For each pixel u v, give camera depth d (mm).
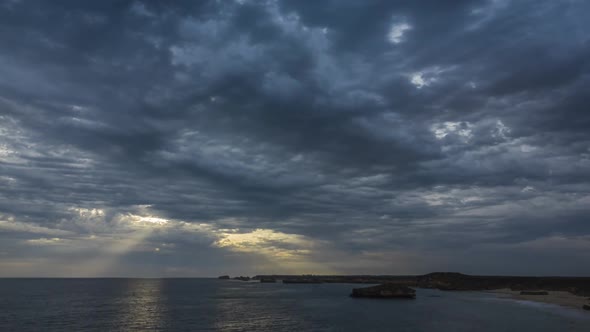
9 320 80125
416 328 64750
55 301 129625
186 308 104000
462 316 80062
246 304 116125
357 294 147875
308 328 66688
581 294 145625
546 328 61344
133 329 67812
